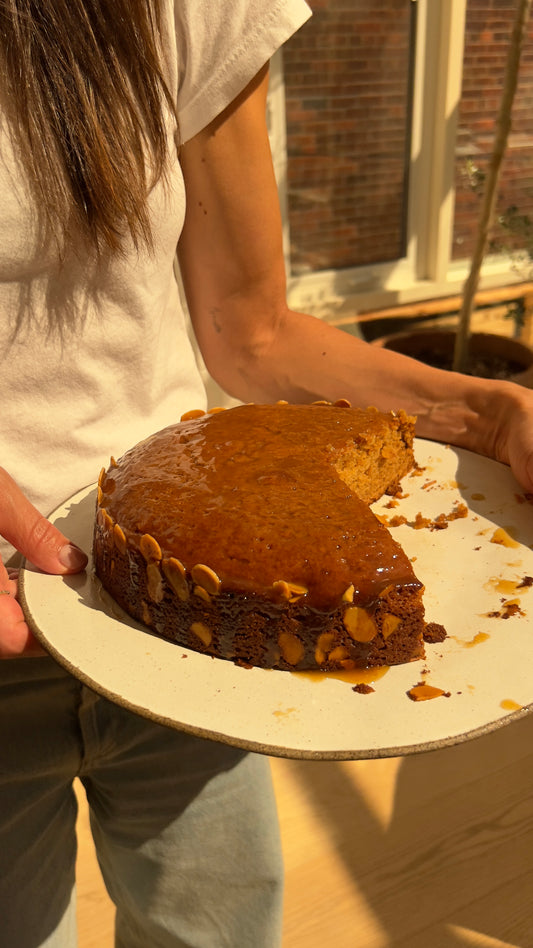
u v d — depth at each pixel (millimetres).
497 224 1896
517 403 566
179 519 479
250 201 581
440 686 397
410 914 874
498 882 904
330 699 392
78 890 929
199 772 571
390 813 991
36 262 452
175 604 444
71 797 600
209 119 539
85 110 428
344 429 576
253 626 434
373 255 1937
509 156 1989
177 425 588
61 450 518
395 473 589
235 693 397
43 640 415
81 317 491
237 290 624
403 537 526
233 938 643
